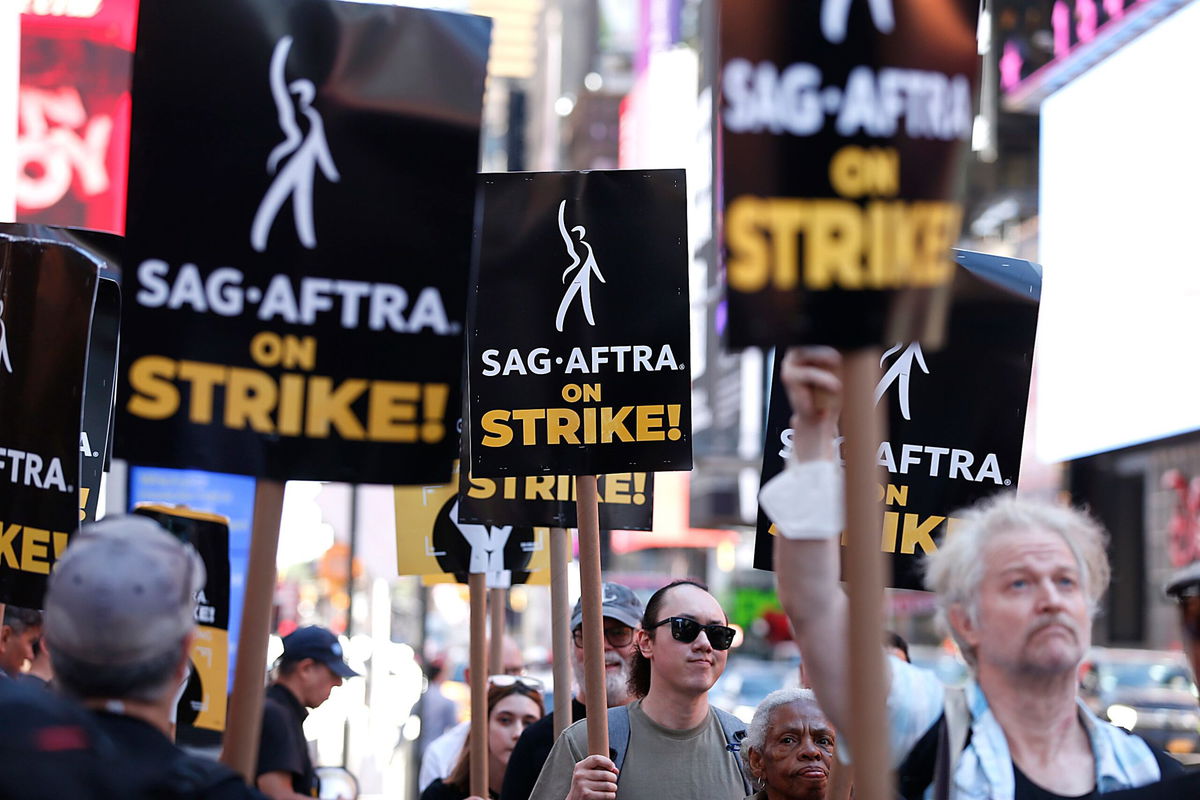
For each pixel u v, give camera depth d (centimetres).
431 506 706
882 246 313
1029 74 2834
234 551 945
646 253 515
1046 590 304
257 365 362
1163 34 2328
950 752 310
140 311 359
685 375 511
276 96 367
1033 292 500
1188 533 2825
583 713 650
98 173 1219
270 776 579
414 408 367
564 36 8606
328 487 1462
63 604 288
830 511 323
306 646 646
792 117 313
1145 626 3002
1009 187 3048
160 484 943
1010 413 497
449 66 374
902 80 316
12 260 450
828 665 321
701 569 5878
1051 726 310
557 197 516
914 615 3781
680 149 4941
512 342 512
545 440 509
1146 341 2445
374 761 1508
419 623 1630
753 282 309
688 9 5109
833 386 319
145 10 365
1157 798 297
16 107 1198
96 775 271
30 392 449
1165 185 2339
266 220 365
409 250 369
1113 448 2592
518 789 607
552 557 595
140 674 288
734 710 2734
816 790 475
